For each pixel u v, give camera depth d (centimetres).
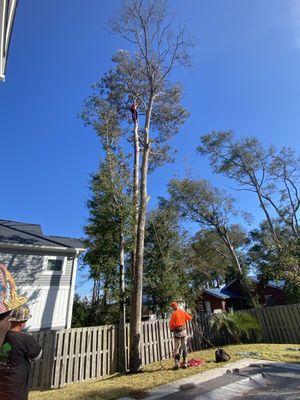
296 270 1714
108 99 1645
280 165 2958
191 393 590
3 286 164
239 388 610
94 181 1261
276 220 3186
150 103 1449
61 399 627
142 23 1516
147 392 620
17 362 310
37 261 1531
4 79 612
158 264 1577
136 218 1200
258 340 1300
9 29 516
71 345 877
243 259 3500
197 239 3231
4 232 1623
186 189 3114
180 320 860
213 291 3562
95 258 1195
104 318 1523
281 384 626
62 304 1518
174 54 1545
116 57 1628
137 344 927
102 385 730
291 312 1299
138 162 1370
